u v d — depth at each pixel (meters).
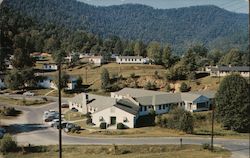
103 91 127.19
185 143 63.97
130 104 87.88
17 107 101.94
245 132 82.50
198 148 60.56
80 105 95.38
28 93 121.38
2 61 149.12
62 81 126.88
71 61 177.50
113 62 186.12
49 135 70.62
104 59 190.75
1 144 58.44
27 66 141.62
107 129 77.38
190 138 68.88
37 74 146.75
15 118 88.31
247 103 83.06
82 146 60.00
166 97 94.62
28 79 129.75
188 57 139.88
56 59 168.00
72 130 73.38
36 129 76.50
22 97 117.25
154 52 177.00
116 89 128.38
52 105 105.81
